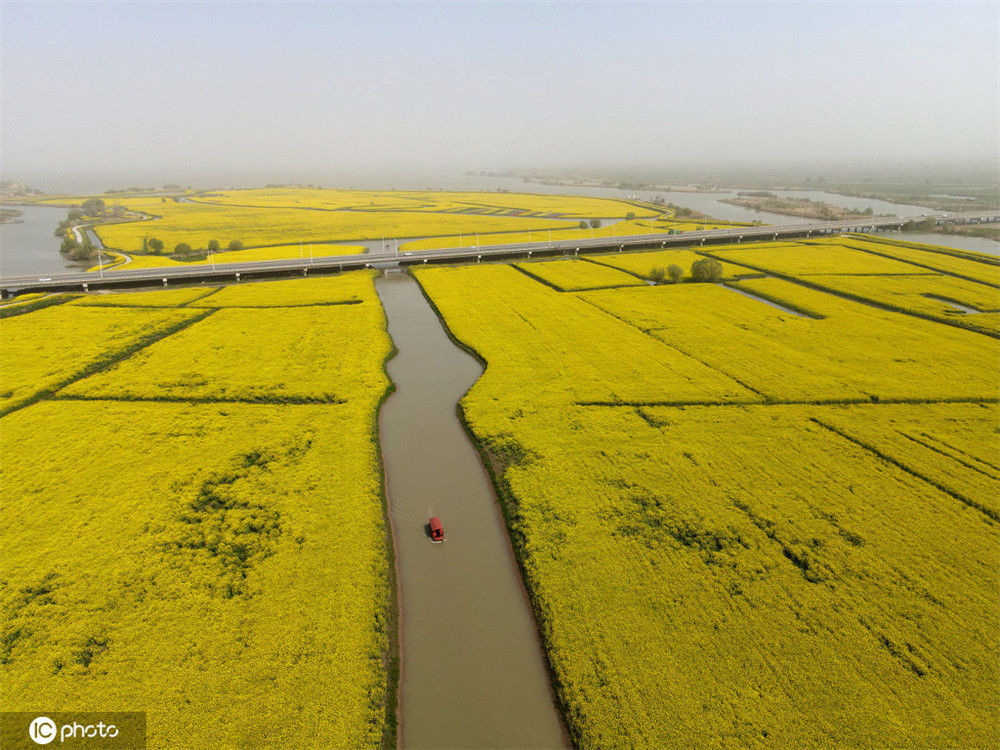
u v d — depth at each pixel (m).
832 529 41.25
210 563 37.84
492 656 32.91
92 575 36.50
